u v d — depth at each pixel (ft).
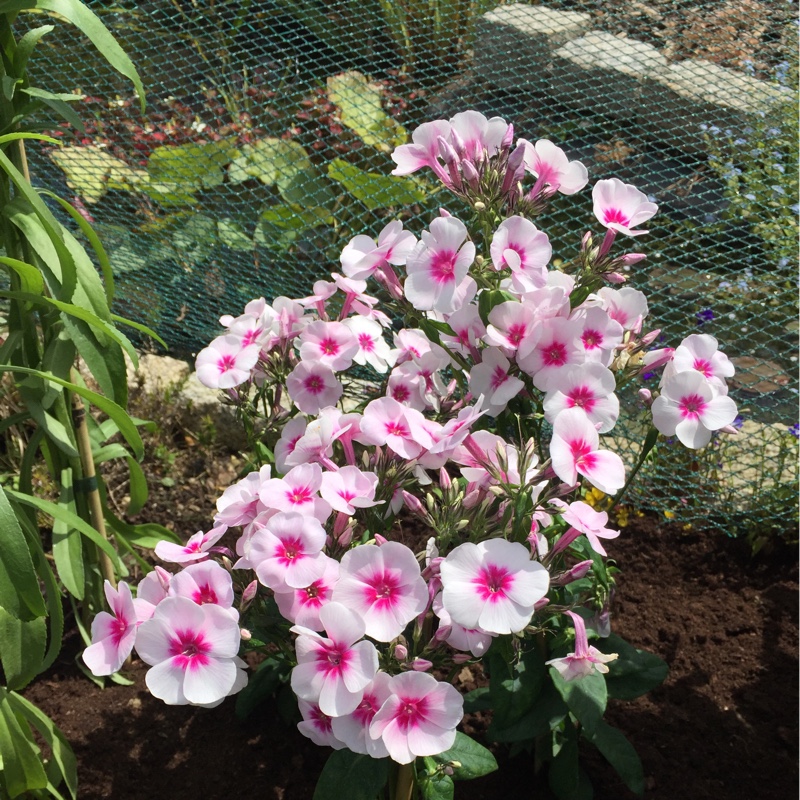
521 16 3.77
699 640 2.23
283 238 3.17
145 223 3.13
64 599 2.33
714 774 1.96
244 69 3.67
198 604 1.42
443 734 1.38
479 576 1.37
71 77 3.48
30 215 1.73
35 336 1.88
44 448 2.06
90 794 1.96
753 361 3.04
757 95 3.32
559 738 1.84
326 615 1.37
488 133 1.70
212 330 2.97
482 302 1.57
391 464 1.57
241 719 2.08
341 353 1.75
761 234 3.26
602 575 1.72
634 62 3.55
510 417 1.73
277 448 1.75
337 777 1.55
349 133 3.46
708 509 2.47
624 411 2.60
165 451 2.67
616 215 1.68
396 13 3.88
